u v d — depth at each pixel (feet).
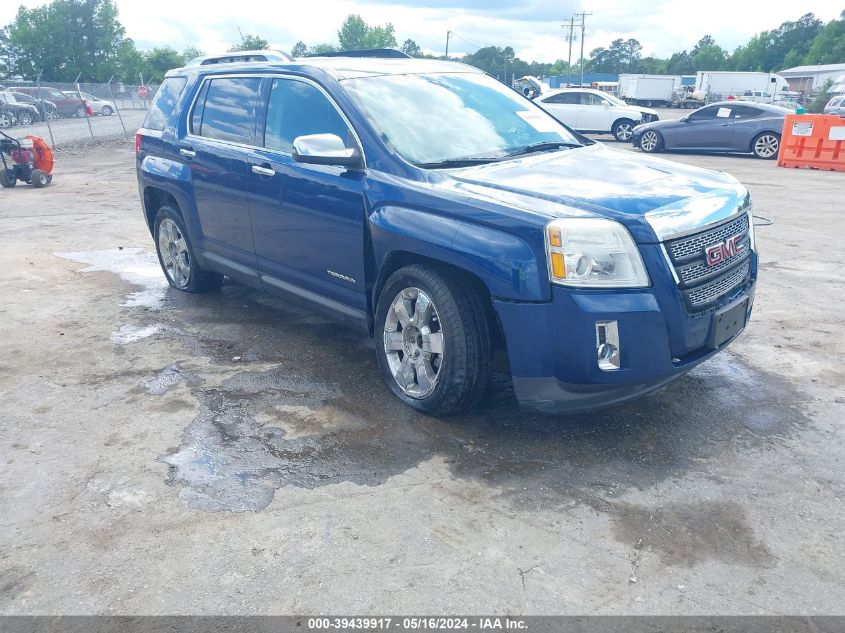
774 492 10.68
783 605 8.43
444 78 16.20
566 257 10.64
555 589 8.70
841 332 17.34
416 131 14.08
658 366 10.99
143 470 11.43
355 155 13.51
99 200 39.01
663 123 63.36
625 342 10.74
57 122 106.32
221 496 10.69
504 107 16.12
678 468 11.35
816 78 269.44
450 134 14.38
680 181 12.69
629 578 8.89
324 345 16.78
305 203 14.78
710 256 11.52
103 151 69.46
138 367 15.56
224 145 17.35
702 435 12.40
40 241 28.32
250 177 16.24
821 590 8.67
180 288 20.97
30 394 14.26
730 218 12.07
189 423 12.96
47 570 9.18
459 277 12.10
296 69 15.70
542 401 11.44
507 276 11.00
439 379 12.41
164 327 18.15
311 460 11.66
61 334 17.70
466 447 12.01
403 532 9.79
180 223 19.79
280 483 11.02
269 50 17.80
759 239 27.45
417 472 11.28
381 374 15.05
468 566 9.11
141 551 9.49
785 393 14.02
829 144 49.90
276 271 16.42
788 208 34.24
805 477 11.08
